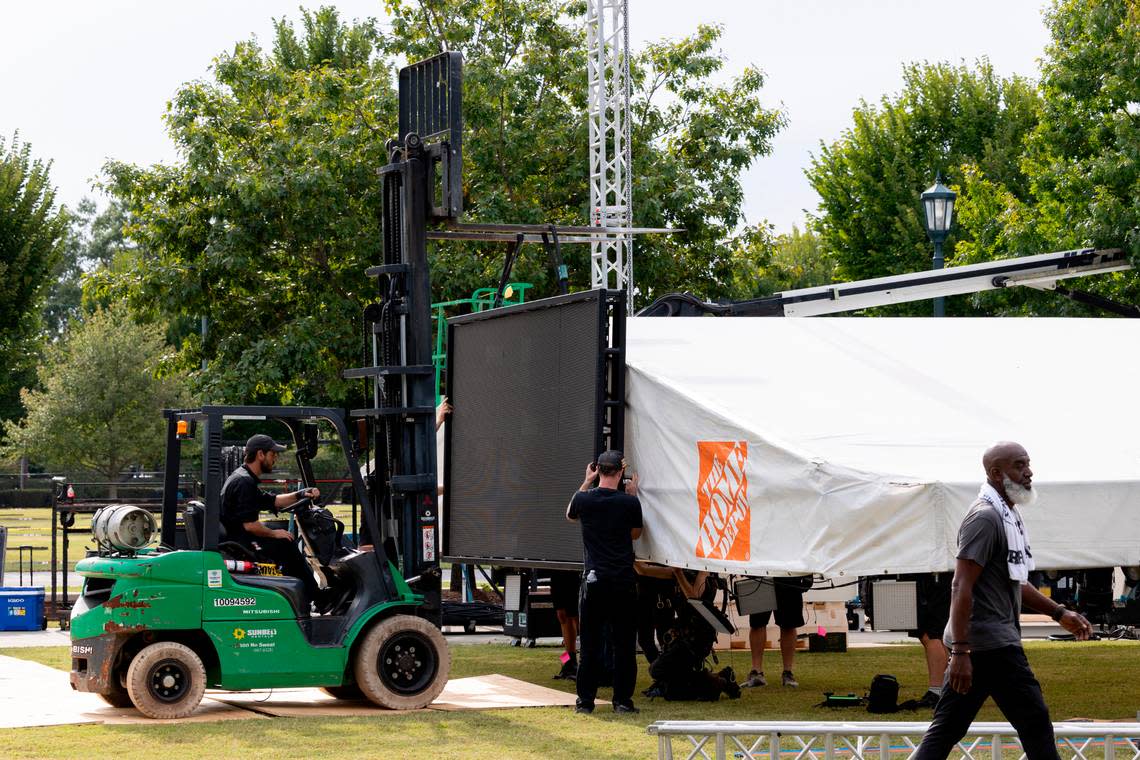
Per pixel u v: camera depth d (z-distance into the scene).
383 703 17.44
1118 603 21.77
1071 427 16.53
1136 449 15.76
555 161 43.88
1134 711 17.27
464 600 30.84
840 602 26.34
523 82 42.84
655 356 18.72
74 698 18.75
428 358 19.38
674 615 20.78
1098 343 19.67
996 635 10.38
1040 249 40.31
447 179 19.34
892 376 18.03
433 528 18.94
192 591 16.91
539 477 19.06
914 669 22.80
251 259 41.38
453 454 21.58
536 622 25.84
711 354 18.77
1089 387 17.97
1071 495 14.44
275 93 43.53
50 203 64.31
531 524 19.19
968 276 28.55
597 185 39.66
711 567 16.48
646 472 17.88
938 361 18.75
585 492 17.12
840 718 16.47
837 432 16.11
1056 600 26.59
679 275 45.88
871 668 23.00
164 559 16.89
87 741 14.98
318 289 42.66
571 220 43.19
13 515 74.56
